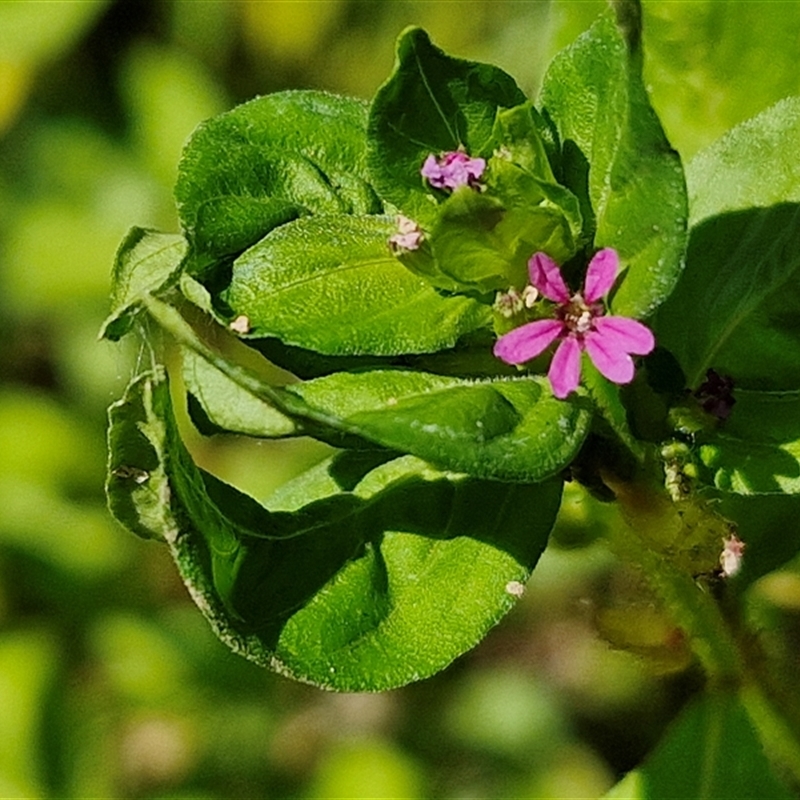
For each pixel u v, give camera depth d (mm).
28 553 331
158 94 367
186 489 211
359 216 219
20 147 374
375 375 212
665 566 226
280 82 383
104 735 324
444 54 214
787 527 230
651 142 206
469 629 217
